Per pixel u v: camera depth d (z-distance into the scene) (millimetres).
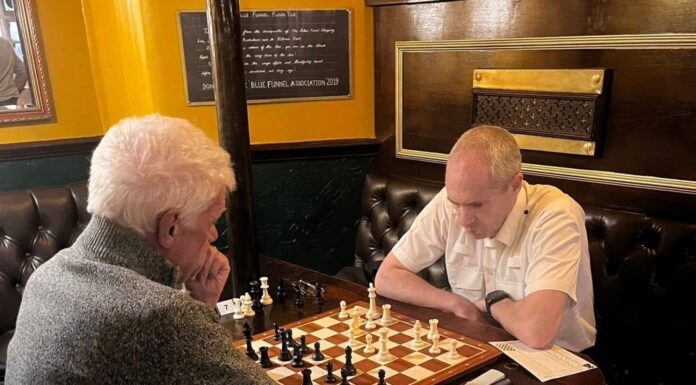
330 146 3051
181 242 1074
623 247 2199
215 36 1979
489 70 2598
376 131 3170
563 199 1831
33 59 2768
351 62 3037
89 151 2916
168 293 957
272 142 3033
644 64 2178
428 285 1900
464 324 1701
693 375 2092
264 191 3041
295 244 3162
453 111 2785
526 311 1610
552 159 2510
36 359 927
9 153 2736
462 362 1460
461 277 2012
